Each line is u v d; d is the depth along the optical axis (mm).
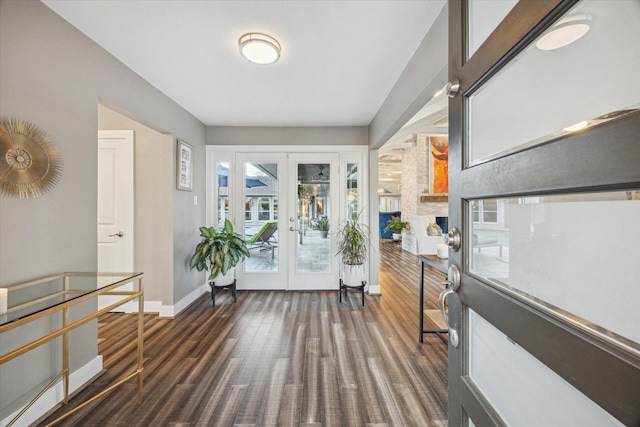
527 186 559
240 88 2576
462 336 836
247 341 2355
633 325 406
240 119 3467
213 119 3459
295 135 3725
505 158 632
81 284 1534
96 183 1873
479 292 740
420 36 1810
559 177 486
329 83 2467
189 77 2361
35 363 1504
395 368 1960
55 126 1595
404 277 4574
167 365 1999
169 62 2127
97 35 1801
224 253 3123
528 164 559
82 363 1775
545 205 564
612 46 422
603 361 413
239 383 1799
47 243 1545
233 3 1528
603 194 448
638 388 373
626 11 404
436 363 2023
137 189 2951
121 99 2125
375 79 2391
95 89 1881
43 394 1523
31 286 1419
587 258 476
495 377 715
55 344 1607
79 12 1587
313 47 1928
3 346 1358
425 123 5969
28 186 1447
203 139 3611
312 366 1986
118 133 2924
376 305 3229
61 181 1630
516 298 613
